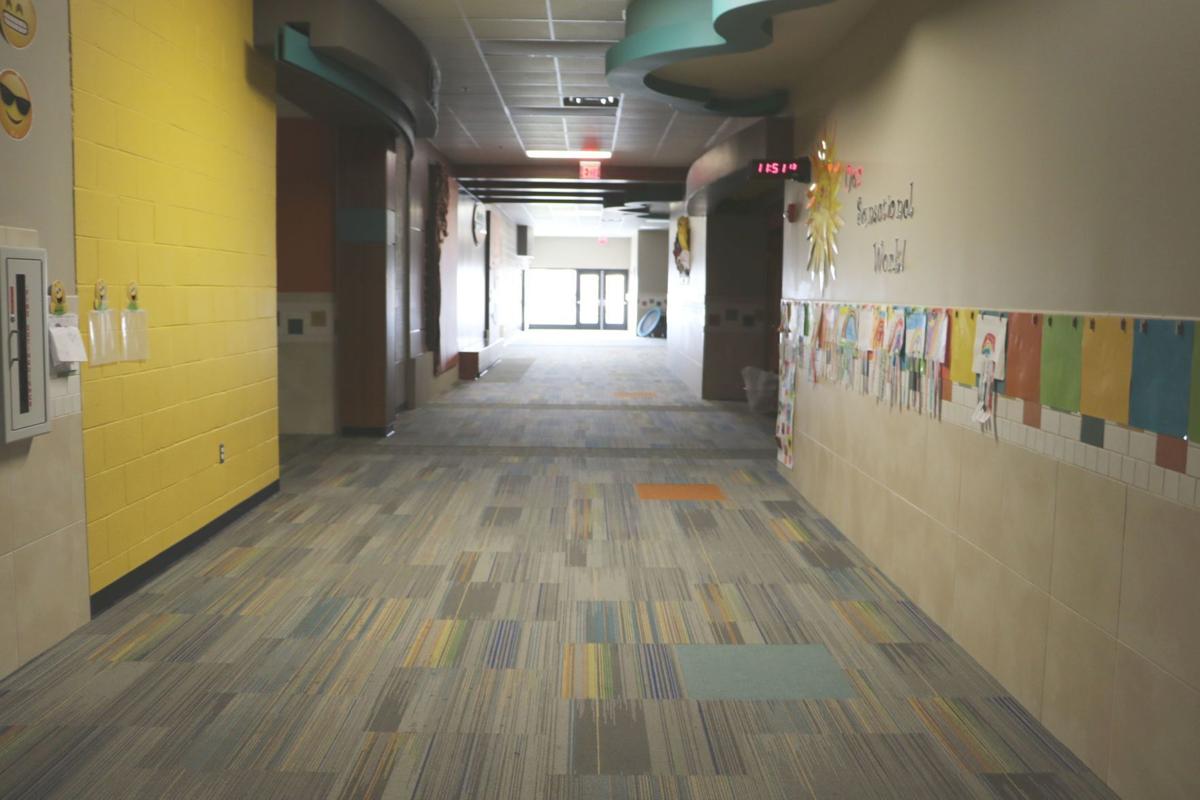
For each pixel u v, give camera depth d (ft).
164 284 13.88
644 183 42.01
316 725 9.31
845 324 16.74
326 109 22.26
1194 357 7.04
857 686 10.43
